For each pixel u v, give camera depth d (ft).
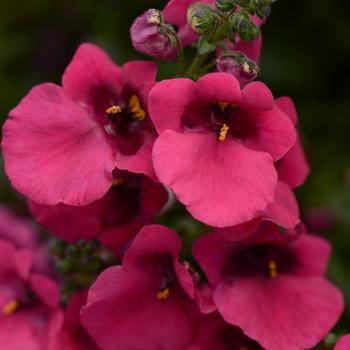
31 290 0.70
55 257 0.72
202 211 0.57
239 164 0.59
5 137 0.61
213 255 0.63
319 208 0.87
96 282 0.62
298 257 0.66
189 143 0.59
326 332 0.63
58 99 0.62
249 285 0.64
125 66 0.63
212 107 0.61
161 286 0.63
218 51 0.64
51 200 0.60
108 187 0.60
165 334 0.64
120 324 0.64
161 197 0.64
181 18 0.64
